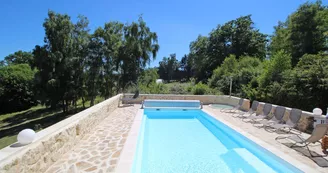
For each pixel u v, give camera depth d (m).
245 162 4.32
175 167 4.08
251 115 7.28
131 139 4.75
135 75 18.03
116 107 9.80
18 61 40.44
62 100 18.83
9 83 26.19
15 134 15.39
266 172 3.86
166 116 9.29
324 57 9.93
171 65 58.28
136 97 11.80
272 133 5.55
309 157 3.91
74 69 18.33
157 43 18.48
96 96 20.03
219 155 4.71
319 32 15.97
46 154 3.17
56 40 17.58
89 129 5.40
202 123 8.01
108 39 17.91
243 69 15.82
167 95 11.94
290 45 17.33
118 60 17.94
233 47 28.62
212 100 11.95
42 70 17.56
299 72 9.80
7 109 26.09
